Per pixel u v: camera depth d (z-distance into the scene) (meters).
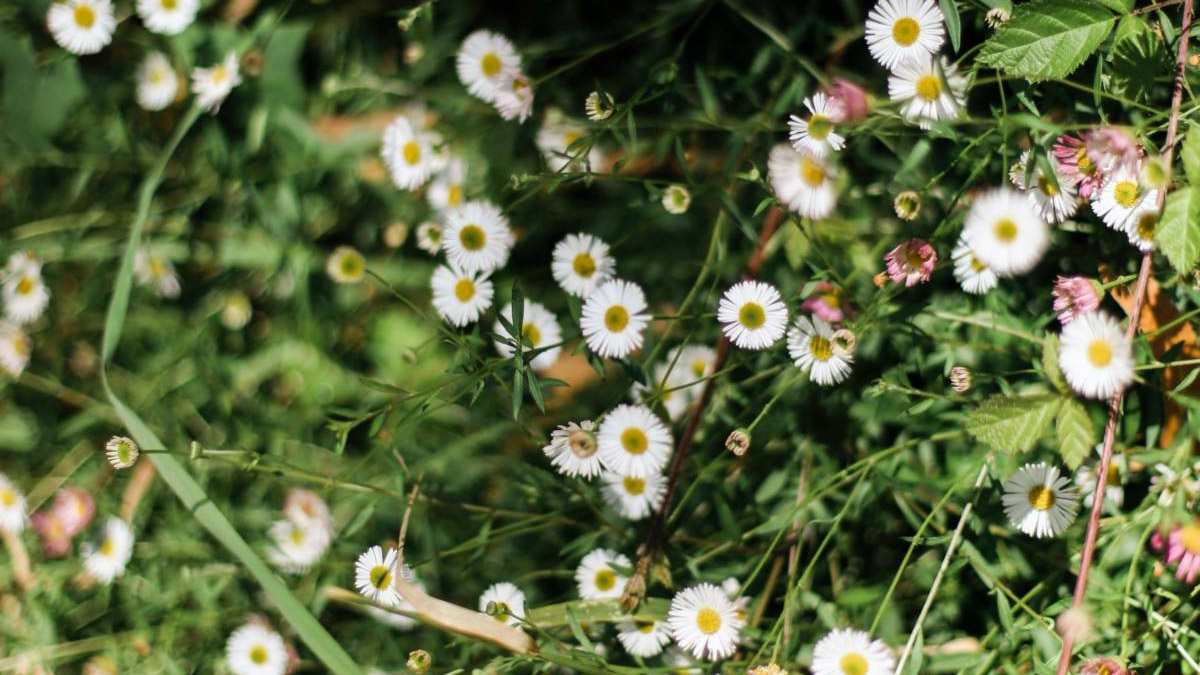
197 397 0.98
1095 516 0.85
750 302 0.89
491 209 0.93
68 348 0.99
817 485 0.91
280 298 0.99
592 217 0.97
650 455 0.90
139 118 1.01
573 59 0.97
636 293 0.90
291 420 0.97
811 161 0.89
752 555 0.92
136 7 1.00
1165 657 0.87
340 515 0.94
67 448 0.98
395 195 0.98
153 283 0.99
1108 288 0.87
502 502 0.94
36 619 0.95
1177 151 0.87
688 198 0.92
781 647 0.90
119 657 0.94
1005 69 0.87
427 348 0.95
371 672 0.91
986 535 0.89
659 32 0.96
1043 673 0.87
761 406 0.92
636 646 0.90
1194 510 0.87
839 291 0.90
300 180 0.98
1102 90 0.88
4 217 1.01
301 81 0.99
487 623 0.88
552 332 0.93
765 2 0.95
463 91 0.98
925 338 0.91
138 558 0.96
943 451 0.91
